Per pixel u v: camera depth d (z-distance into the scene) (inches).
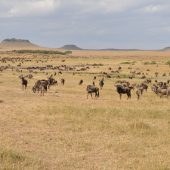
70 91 2432.3
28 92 2287.2
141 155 908.6
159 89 2192.4
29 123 1272.1
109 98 2087.8
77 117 1366.9
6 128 1186.6
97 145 1002.7
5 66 5260.8
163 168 780.6
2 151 847.1
